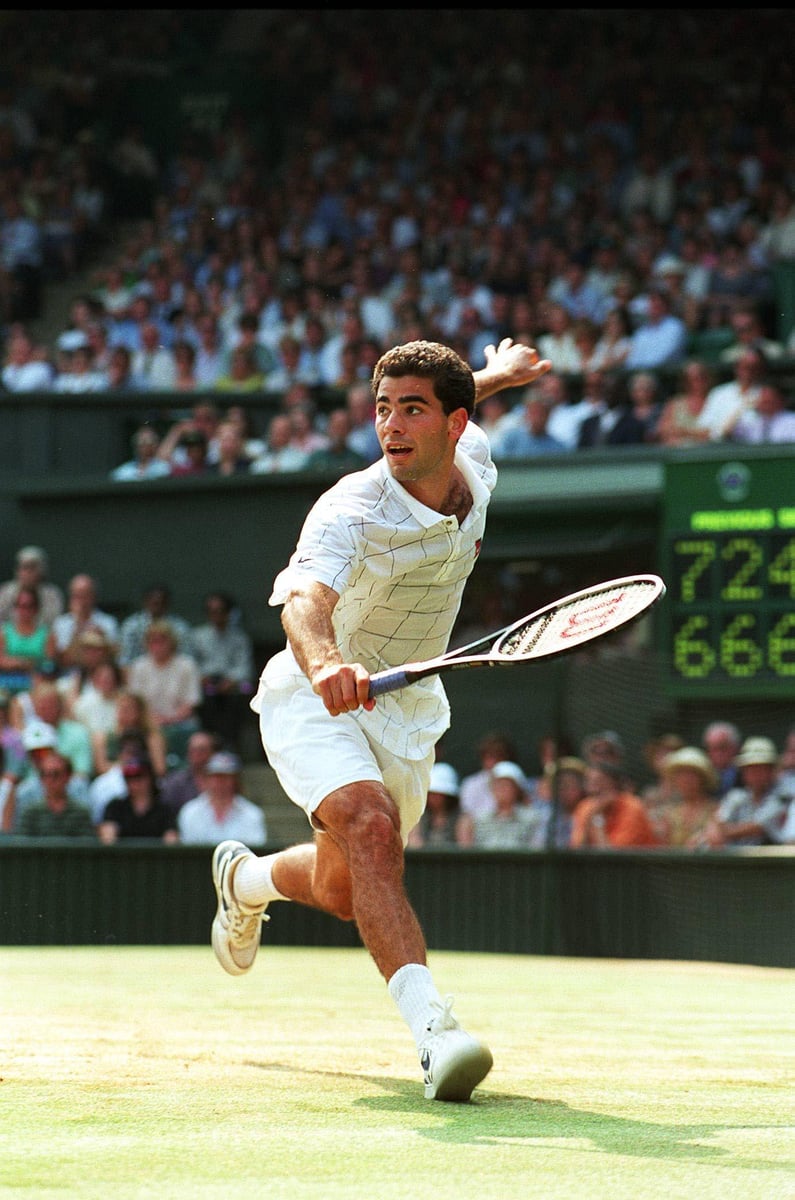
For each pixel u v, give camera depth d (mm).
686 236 51562
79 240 64312
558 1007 17734
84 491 44719
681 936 28031
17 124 68438
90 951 27750
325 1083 10922
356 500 11031
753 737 34031
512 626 11039
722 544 34719
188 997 17953
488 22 68000
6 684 39531
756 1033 14898
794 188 55781
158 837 31516
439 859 30141
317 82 69500
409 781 12055
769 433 39031
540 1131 9133
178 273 58125
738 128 58625
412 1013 10336
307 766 11242
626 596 10500
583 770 30344
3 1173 7605
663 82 63031
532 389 43500
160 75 71500
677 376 42969
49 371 51875
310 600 10492
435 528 11133
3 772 33219
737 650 34219
